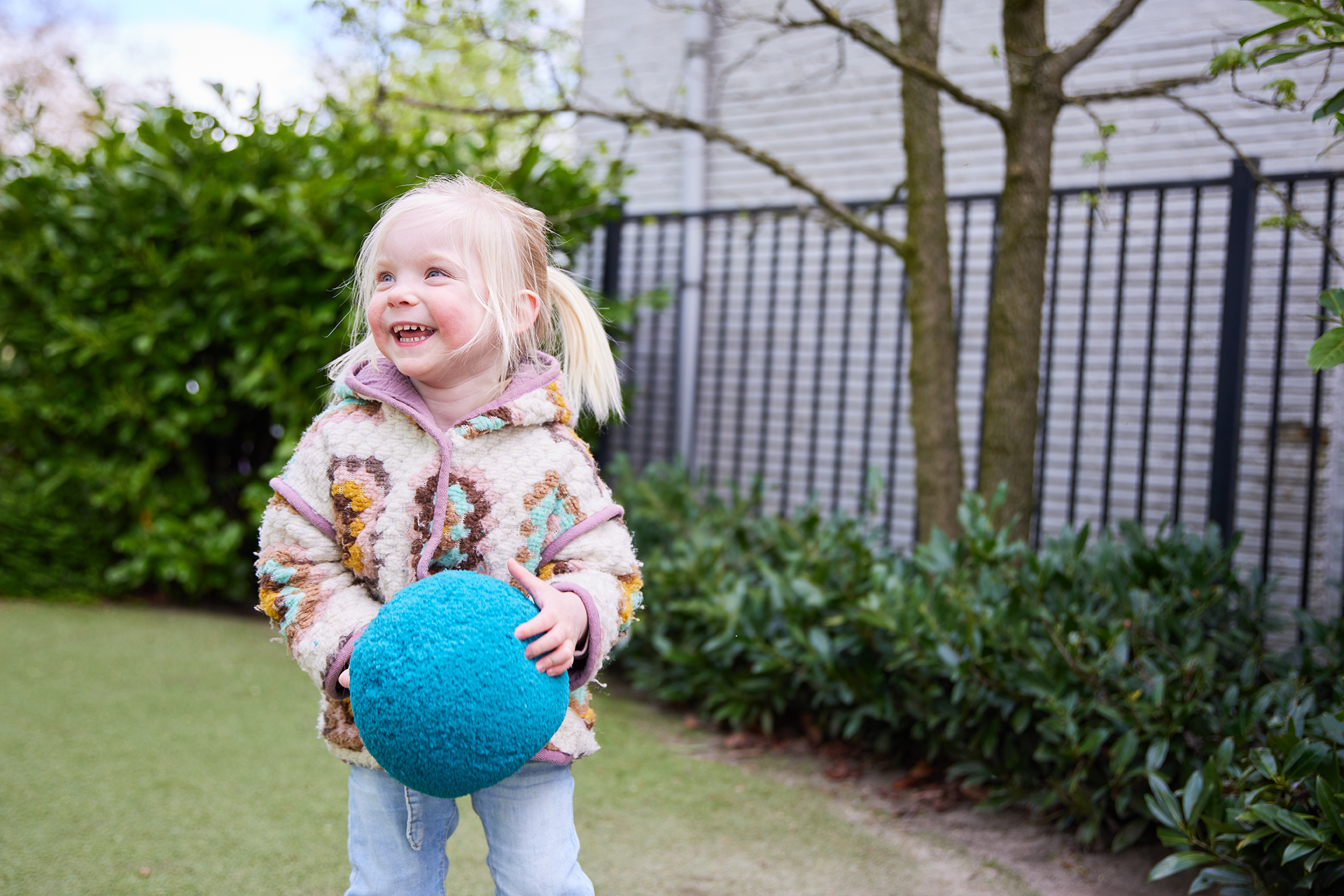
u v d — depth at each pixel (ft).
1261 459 14.76
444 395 5.20
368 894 5.08
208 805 9.18
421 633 4.10
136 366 17.24
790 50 19.06
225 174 17.11
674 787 10.25
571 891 5.10
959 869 8.51
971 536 10.03
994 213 15.47
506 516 4.92
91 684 12.83
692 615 12.69
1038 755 8.98
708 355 19.89
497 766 4.14
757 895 7.91
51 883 7.54
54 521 17.66
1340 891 6.81
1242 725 7.76
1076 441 13.71
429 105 12.95
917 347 11.94
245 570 17.88
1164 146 15.72
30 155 18.10
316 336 16.40
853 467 18.30
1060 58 10.76
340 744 5.06
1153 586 10.16
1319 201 14.55
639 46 20.79
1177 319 15.49
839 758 11.20
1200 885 6.84
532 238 5.52
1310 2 5.95
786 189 19.12
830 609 10.97
